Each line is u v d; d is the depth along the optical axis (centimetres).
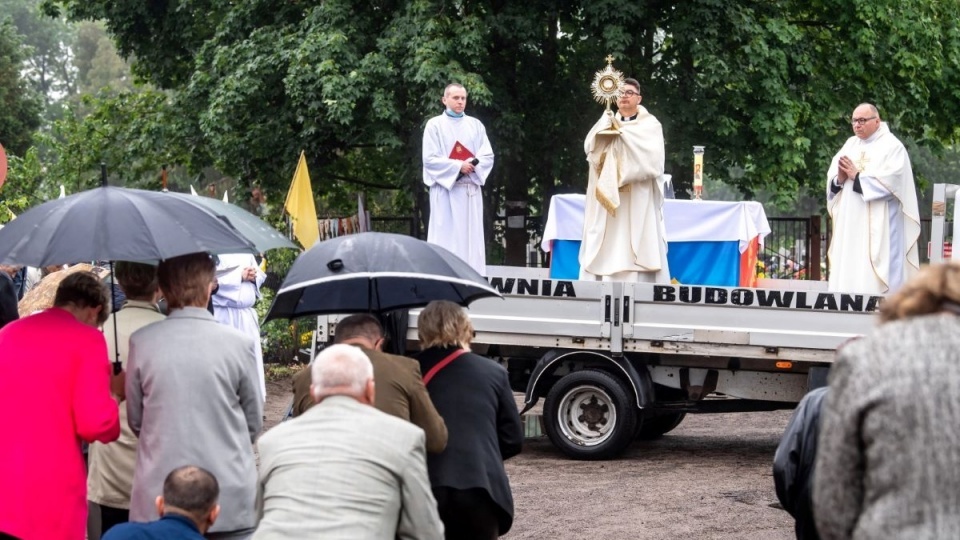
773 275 2278
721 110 2395
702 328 1202
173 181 3491
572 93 2508
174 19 2661
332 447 498
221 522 585
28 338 613
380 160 2811
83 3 2714
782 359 1188
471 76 2136
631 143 1280
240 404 611
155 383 590
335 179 2798
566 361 1265
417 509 504
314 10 2284
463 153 1388
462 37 2186
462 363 664
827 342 1174
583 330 1234
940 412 360
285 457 500
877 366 371
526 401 1258
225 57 2353
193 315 609
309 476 493
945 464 357
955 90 2672
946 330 374
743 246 1430
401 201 2853
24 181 2762
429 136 1388
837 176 1315
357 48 2264
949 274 392
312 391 525
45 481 595
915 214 1302
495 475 647
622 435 1236
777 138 2303
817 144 2428
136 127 2680
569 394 1253
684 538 923
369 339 629
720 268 1441
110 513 673
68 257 576
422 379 654
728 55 2317
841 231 1323
